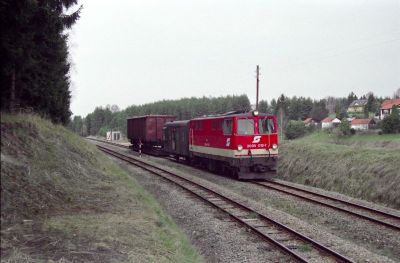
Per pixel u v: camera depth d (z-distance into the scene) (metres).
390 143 41.28
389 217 12.61
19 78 15.59
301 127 59.75
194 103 123.06
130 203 11.62
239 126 20.22
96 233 8.02
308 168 25.45
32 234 7.31
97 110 128.62
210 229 10.78
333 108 146.88
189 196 15.42
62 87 22.11
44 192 9.84
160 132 36.84
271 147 20.55
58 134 16.88
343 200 15.01
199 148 25.47
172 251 8.18
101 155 24.52
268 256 8.52
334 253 8.28
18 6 11.15
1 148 10.54
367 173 20.11
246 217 11.89
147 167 25.30
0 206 8.02
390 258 9.14
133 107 124.56
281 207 14.29
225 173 23.03
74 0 16.31
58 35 17.69
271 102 132.62
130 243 7.88
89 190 12.23
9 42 11.98
